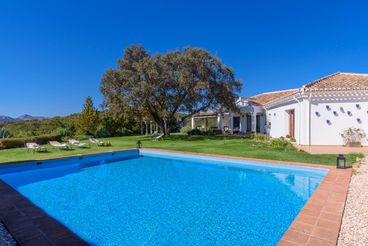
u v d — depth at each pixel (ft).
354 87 47.85
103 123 101.40
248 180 27.91
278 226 15.30
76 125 98.99
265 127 81.66
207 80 72.64
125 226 15.70
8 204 16.63
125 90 75.51
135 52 81.51
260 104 82.12
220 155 39.50
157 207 19.24
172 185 26.25
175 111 80.84
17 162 34.27
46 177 31.09
